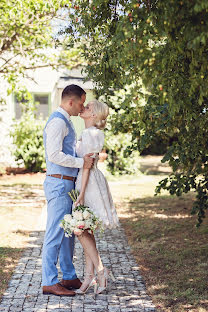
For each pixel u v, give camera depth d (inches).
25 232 238.4
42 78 565.9
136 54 101.8
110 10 142.4
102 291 149.5
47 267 144.5
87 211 137.9
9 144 552.1
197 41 87.9
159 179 465.1
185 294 145.4
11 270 172.1
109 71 153.2
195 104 143.2
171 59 109.5
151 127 174.1
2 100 409.1
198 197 188.5
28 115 508.4
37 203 327.9
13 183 434.3
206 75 106.1
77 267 178.4
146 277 165.6
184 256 191.8
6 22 279.4
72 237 149.5
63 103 144.4
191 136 163.6
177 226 251.9
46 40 327.9
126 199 350.3
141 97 119.0
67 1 231.1
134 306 136.3
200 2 86.7
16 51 357.4
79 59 367.6
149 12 104.2
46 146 139.6
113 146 470.6
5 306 135.1
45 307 134.5
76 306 135.9
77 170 146.6
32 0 254.7
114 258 192.5
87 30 154.6
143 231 242.8
